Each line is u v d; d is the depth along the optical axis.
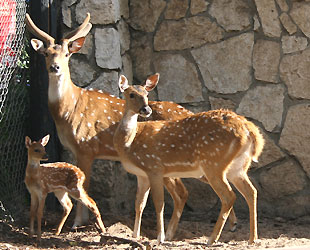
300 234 10.77
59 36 12.02
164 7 12.55
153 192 9.75
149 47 12.67
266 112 12.02
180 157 9.66
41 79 11.75
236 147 9.28
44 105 11.79
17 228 10.57
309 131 11.79
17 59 11.30
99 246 9.52
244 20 12.09
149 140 9.75
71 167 10.15
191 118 9.75
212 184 9.47
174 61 12.51
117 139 9.87
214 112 9.65
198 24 12.35
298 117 11.84
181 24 12.45
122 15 12.34
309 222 11.61
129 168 9.94
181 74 12.47
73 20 11.91
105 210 11.81
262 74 12.03
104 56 11.81
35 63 11.76
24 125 11.88
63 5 11.93
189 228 11.23
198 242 10.03
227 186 9.44
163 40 12.58
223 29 12.21
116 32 11.88
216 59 12.27
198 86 12.38
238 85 12.17
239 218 11.94
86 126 10.73
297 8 11.81
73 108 10.72
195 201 12.38
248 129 9.38
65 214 10.39
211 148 9.36
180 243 9.71
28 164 9.91
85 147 10.73
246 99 12.13
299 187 11.88
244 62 12.12
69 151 11.97
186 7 12.42
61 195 10.36
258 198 12.11
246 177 9.65
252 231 9.62
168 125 9.88
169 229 10.47
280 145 11.95
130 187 12.61
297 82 11.84
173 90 12.52
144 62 12.72
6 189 11.17
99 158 10.98
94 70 11.84
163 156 9.70
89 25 11.20
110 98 11.12
